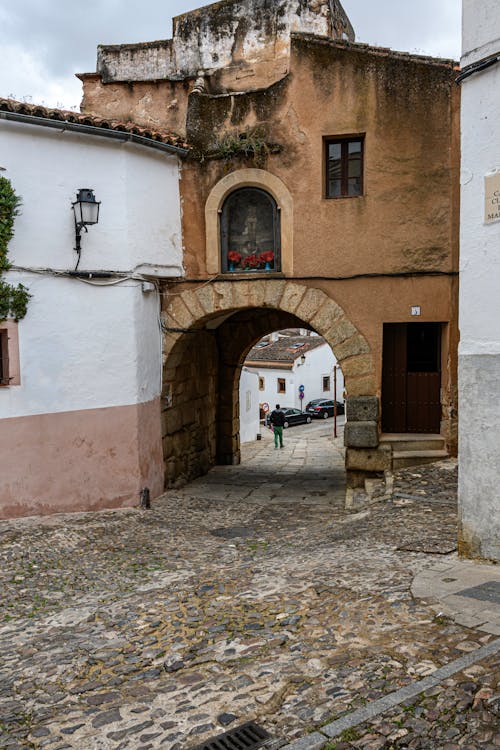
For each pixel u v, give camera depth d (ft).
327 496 38.50
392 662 13.08
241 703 12.30
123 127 32.30
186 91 39.83
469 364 18.86
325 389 159.53
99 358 32.55
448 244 33.68
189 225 36.91
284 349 157.69
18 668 15.25
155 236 34.99
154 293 36.40
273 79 40.29
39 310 30.63
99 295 32.45
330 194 35.58
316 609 16.76
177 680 13.78
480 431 18.74
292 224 35.32
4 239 29.14
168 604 19.08
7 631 17.85
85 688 13.91
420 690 11.64
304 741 10.61
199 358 46.06
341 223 34.73
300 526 30.09
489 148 18.15
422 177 33.65
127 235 33.14
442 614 15.20
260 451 68.95
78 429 32.04
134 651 15.76
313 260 35.22
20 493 30.42
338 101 34.30
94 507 32.68
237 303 36.42
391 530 24.76
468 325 18.90
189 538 28.35
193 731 11.48
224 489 40.93
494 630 14.10
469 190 18.74
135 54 45.39
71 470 31.91
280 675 13.26
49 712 12.89
